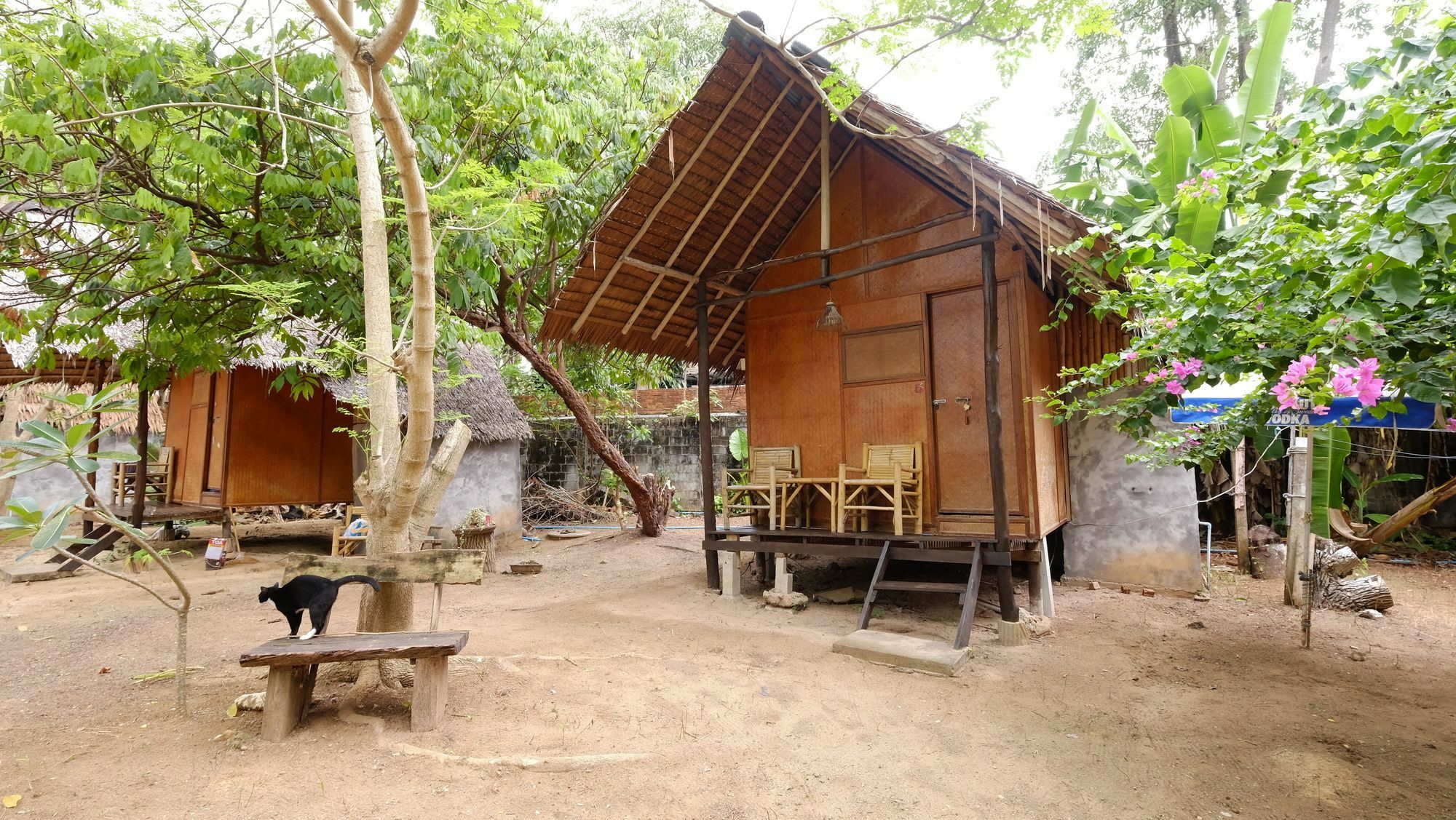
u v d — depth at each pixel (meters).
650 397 18.19
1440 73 3.07
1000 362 6.29
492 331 10.52
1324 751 3.53
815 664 4.93
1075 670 4.82
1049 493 6.66
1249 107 6.80
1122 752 3.58
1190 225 5.14
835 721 3.95
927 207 6.71
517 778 3.20
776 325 7.66
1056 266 6.58
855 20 4.18
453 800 3.00
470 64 6.78
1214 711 4.09
